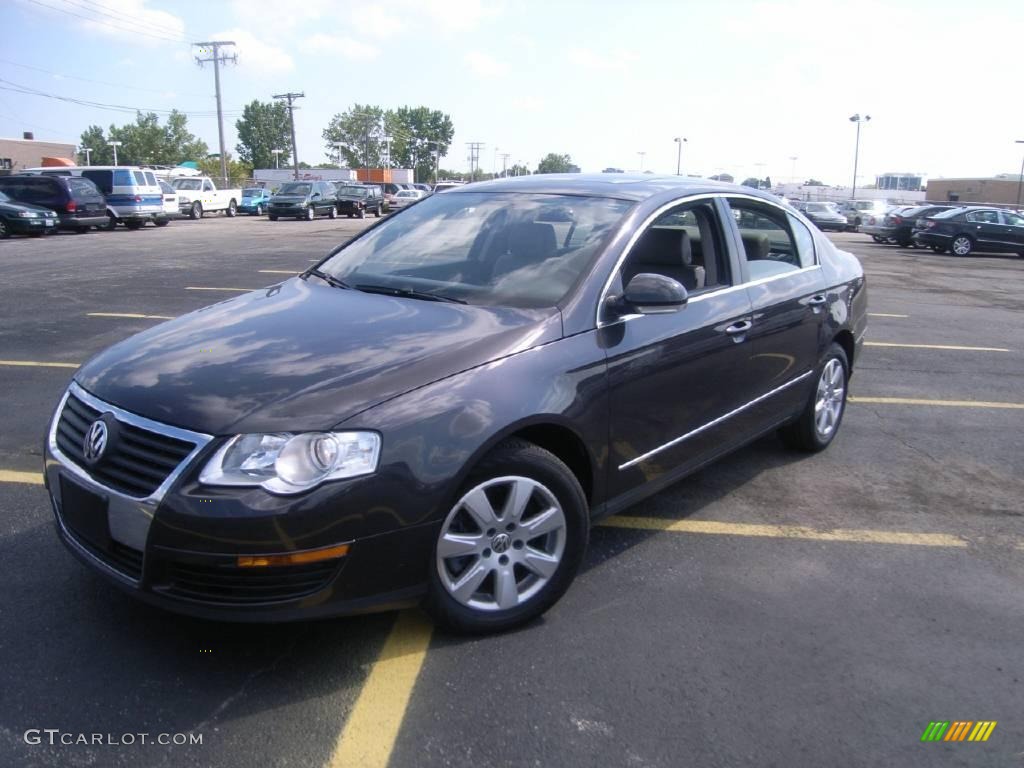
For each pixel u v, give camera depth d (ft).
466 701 9.19
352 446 8.92
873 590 12.01
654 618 11.05
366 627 10.58
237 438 8.79
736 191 15.17
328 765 8.20
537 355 10.54
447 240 13.62
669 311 11.45
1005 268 67.36
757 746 8.65
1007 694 9.67
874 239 102.63
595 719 8.97
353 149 378.73
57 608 10.73
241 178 304.50
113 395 9.78
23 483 14.84
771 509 14.84
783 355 15.28
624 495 12.03
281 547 8.64
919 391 23.56
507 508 10.17
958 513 14.93
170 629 10.36
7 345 26.09
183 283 40.73
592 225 12.68
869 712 9.26
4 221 72.02
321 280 13.71
